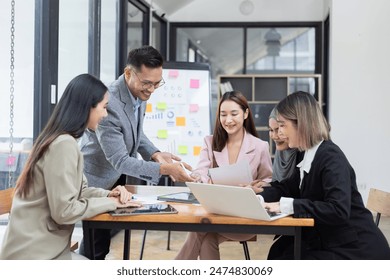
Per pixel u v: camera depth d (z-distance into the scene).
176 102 5.28
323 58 7.29
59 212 1.84
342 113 5.84
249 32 7.50
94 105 1.96
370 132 5.80
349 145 5.83
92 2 4.54
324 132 2.05
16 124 3.48
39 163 1.88
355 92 5.83
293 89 7.09
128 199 2.12
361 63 5.82
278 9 7.37
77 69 4.24
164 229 1.96
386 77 5.77
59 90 3.82
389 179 5.77
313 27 7.37
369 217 2.04
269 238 4.66
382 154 5.78
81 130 1.95
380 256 1.97
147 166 2.39
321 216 1.91
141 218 1.94
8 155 3.48
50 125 1.94
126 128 2.55
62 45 3.88
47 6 3.47
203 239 2.44
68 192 1.86
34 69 3.51
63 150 1.87
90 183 2.59
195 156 5.22
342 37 5.85
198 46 7.57
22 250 1.83
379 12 5.77
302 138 2.05
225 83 6.95
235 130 2.85
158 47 7.13
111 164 2.55
